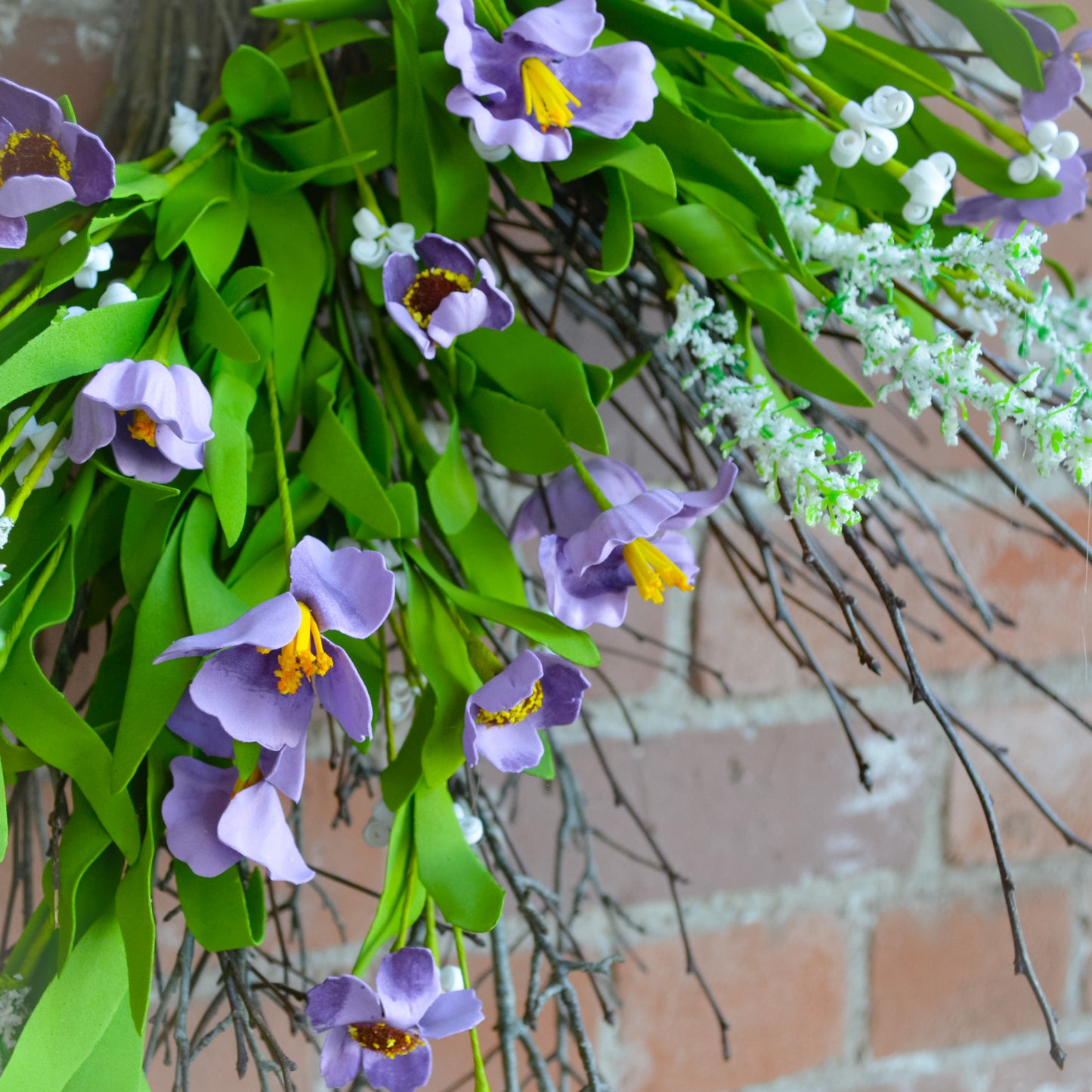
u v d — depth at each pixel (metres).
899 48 1.04
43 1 1.08
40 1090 0.98
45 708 0.98
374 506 0.99
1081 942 1.25
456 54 0.99
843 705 1.20
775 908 1.21
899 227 1.04
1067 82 1.03
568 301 1.08
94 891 1.00
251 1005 1.01
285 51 1.02
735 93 1.04
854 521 0.99
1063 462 1.01
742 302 1.02
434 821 1.00
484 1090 1.00
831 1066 1.22
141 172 1.00
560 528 1.02
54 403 1.00
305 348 1.02
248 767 0.98
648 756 1.18
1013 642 1.22
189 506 1.00
